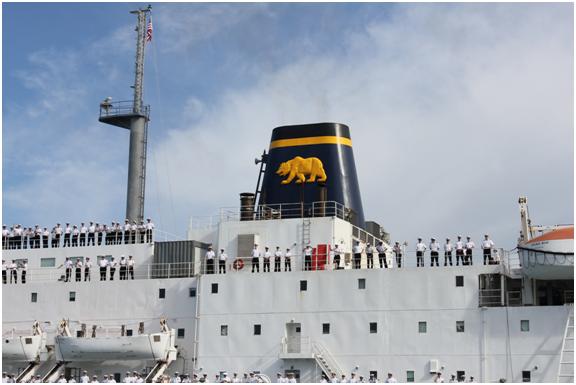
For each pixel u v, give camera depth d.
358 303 58.97
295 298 60.03
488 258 58.81
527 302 57.84
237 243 64.50
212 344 60.84
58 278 68.44
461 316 57.34
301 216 64.56
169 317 62.94
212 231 67.31
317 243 62.97
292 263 63.09
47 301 65.50
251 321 60.50
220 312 61.19
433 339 57.47
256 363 59.94
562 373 55.03
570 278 56.62
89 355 61.72
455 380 56.72
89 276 66.69
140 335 60.72
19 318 65.75
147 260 66.44
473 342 56.84
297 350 59.69
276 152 67.75
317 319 59.44
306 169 66.31
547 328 55.78
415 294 58.25
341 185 66.31
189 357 62.00
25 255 69.50
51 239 69.56
